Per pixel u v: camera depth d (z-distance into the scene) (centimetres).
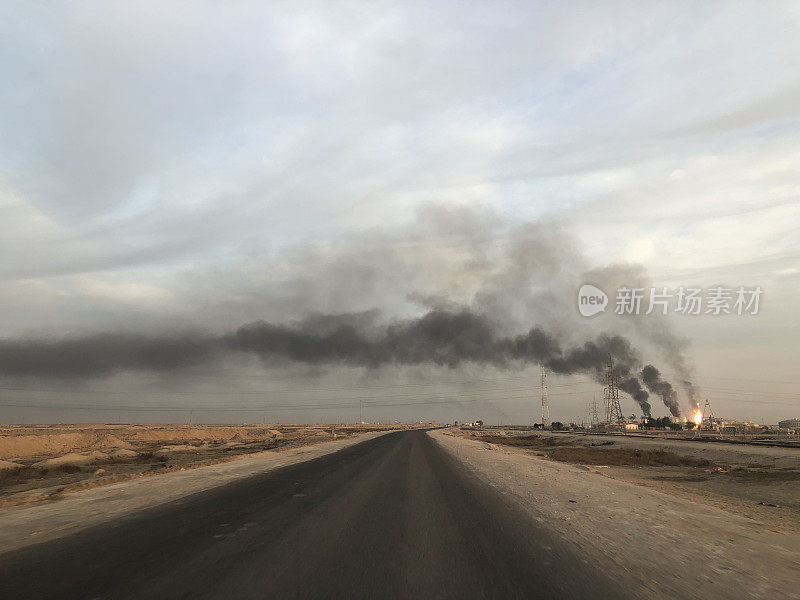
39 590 567
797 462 3681
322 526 946
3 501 1291
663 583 640
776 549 900
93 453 3828
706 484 2541
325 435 9375
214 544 794
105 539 829
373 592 570
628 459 4181
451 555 745
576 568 692
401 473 2045
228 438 8925
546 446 7000
